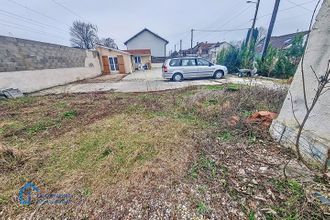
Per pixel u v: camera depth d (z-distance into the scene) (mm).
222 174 1882
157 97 5715
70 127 3449
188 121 3488
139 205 1535
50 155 2412
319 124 1888
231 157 2195
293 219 1301
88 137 2920
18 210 1532
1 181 1890
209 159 2172
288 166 1939
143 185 1764
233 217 1371
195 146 2502
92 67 14492
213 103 4441
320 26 1863
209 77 10047
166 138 2771
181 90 6625
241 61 12398
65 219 1432
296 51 8844
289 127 2264
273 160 2078
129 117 3867
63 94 6973
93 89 8383
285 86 4664
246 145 2459
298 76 2197
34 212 1507
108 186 1770
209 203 1516
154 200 1580
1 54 6785
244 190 1633
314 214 1330
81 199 1626
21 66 7648
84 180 1868
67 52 11078
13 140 2939
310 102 1987
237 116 3334
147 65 23281
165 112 4129
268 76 9719
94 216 1449
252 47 11938
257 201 1500
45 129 3406
